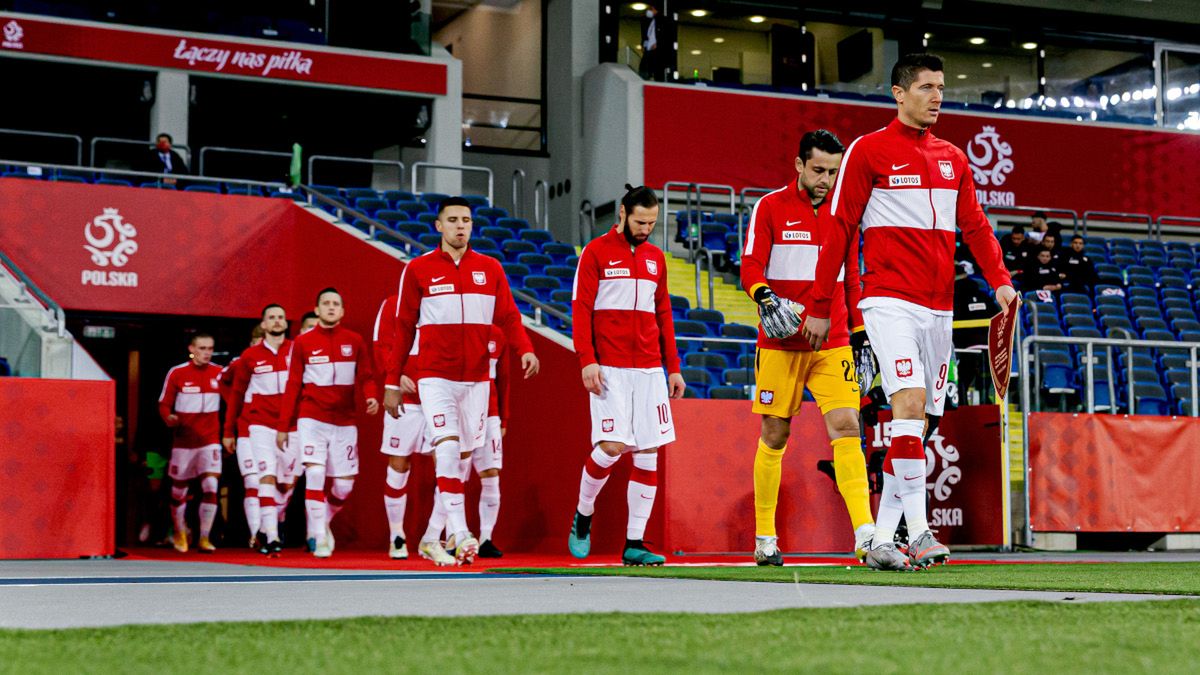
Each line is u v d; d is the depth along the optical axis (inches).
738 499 606.9
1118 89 1566.2
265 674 153.6
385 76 1187.3
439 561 478.3
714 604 251.1
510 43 1418.6
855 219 364.8
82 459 597.0
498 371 547.5
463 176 1368.1
